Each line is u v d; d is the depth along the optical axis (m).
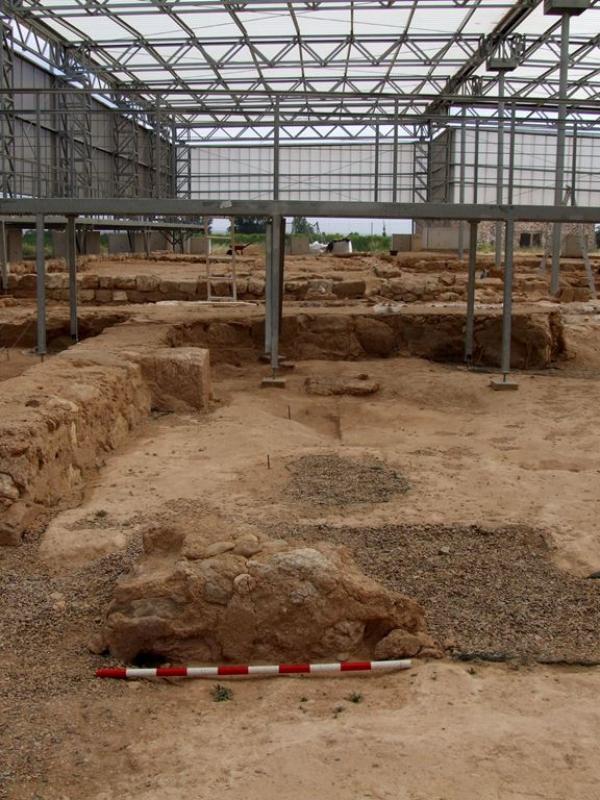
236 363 12.62
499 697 3.47
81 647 3.99
